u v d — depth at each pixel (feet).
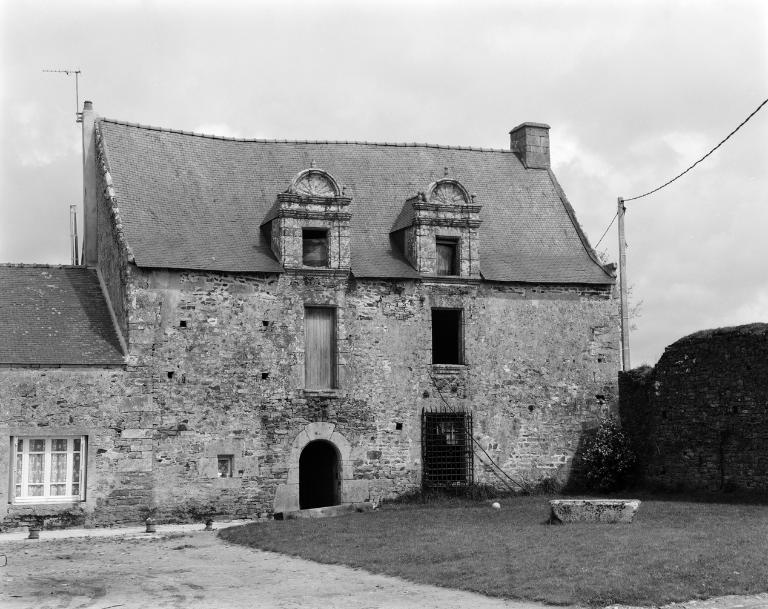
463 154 106.01
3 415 78.59
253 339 87.10
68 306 87.92
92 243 97.96
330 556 59.52
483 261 95.86
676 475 88.48
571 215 103.71
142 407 82.74
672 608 44.39
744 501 78.95
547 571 50.24
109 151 92.58
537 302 96.12
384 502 89.25
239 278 87.35
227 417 85.46
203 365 85.20
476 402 93.04
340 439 88.74
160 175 93.20
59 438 80.53
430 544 60.18
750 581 47.03
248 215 93.56
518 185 105.09
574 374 96.37
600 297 98.17
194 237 88.94
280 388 87.40
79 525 79.77
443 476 91.66
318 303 89.56
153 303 84.12
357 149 102.78
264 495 86.02
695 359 86.99
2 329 82.43
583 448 95.76
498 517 72.18
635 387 95.40
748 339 81.66
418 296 92.43
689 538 56.44
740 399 82.07
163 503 82.69
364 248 93.81
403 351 91.45
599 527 62.44
